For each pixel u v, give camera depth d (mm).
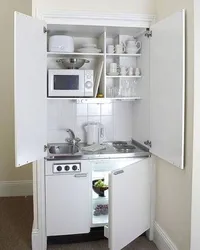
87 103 3113
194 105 1953
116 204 2291
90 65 3074
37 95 2334
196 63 1936
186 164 2080
